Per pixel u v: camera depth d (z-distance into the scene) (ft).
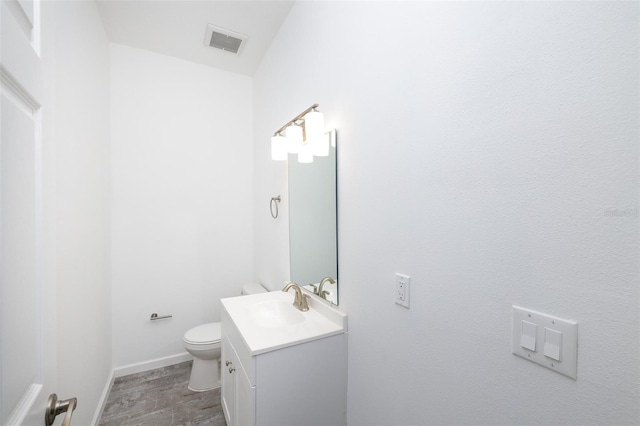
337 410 4.22
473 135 2.41
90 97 5.34
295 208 5.98
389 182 3.39
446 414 2.70
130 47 7.41
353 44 4.04
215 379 6.75
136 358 7.43
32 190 1.92
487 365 2.33
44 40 2.19
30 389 1.81
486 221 2.32
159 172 7.75
